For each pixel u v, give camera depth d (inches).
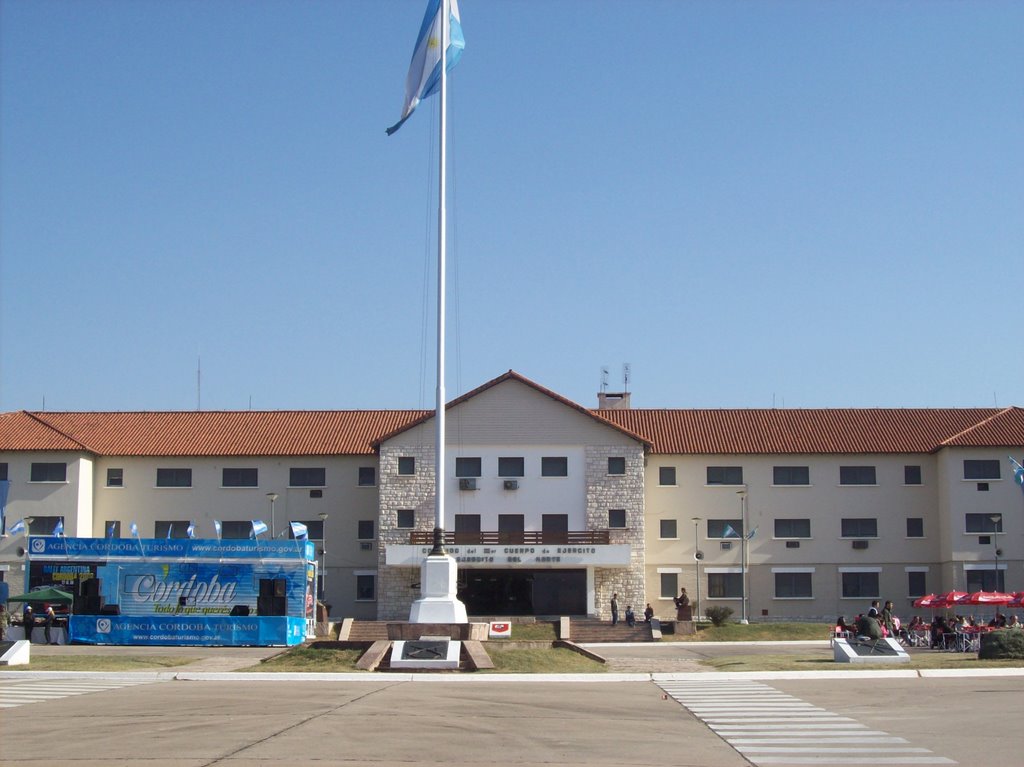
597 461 2487.7
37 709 848.9
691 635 2203.5
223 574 1973.4
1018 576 2475.4
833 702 918.4
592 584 2426.2
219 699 917.2
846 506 2583.7
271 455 2628.0
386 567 2452.0
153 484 2625.5
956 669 1205.1
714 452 2586.1
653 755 629.6
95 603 1866.4
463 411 2513.5
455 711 831.1
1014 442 2507.4
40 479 2532.0
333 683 1103.6
